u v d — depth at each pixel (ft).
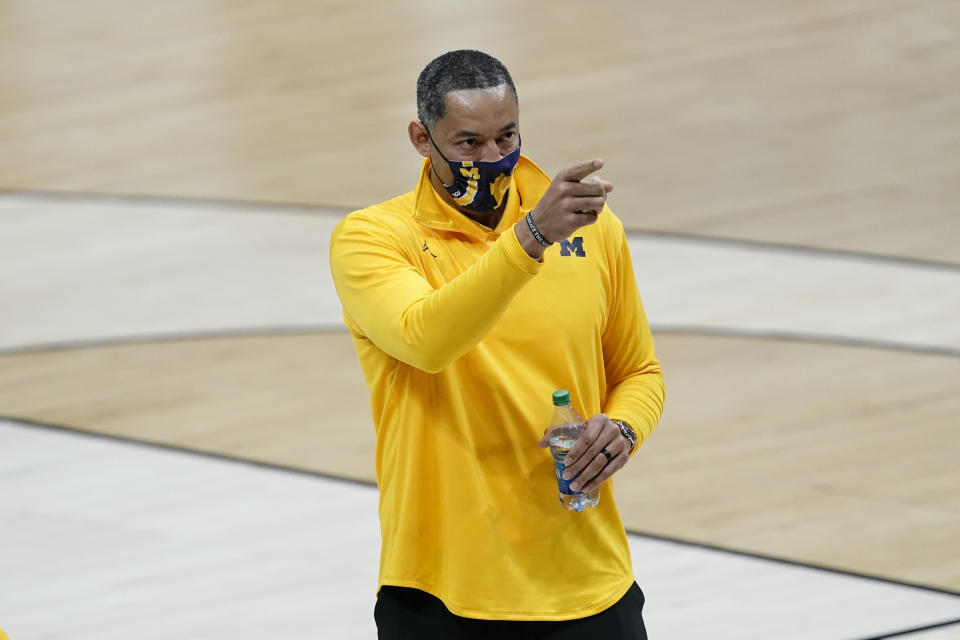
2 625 54.70
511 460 34.60
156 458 68.08
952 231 93.04
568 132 112.47
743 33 134.41
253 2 148.77
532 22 139.54
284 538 60.70
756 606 54.70
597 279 35.53
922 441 68.13
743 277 86.99
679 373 75.82
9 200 102.53
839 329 80.12
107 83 127.03
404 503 35.29
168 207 100.37
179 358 79.00
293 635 53.52
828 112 115.44
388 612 36.37
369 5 146.10
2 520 62.75
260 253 92.22
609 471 33.76
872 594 55.31
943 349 77.56
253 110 119.44
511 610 34.81
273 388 75.25
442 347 31.50
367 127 114.52
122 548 60.23
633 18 139.64
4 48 137.49
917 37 132.05
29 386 76.18
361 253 33.96
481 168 33.30
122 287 88.22
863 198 98.73
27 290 88.28
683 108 116.98
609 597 35.73
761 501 63.05
